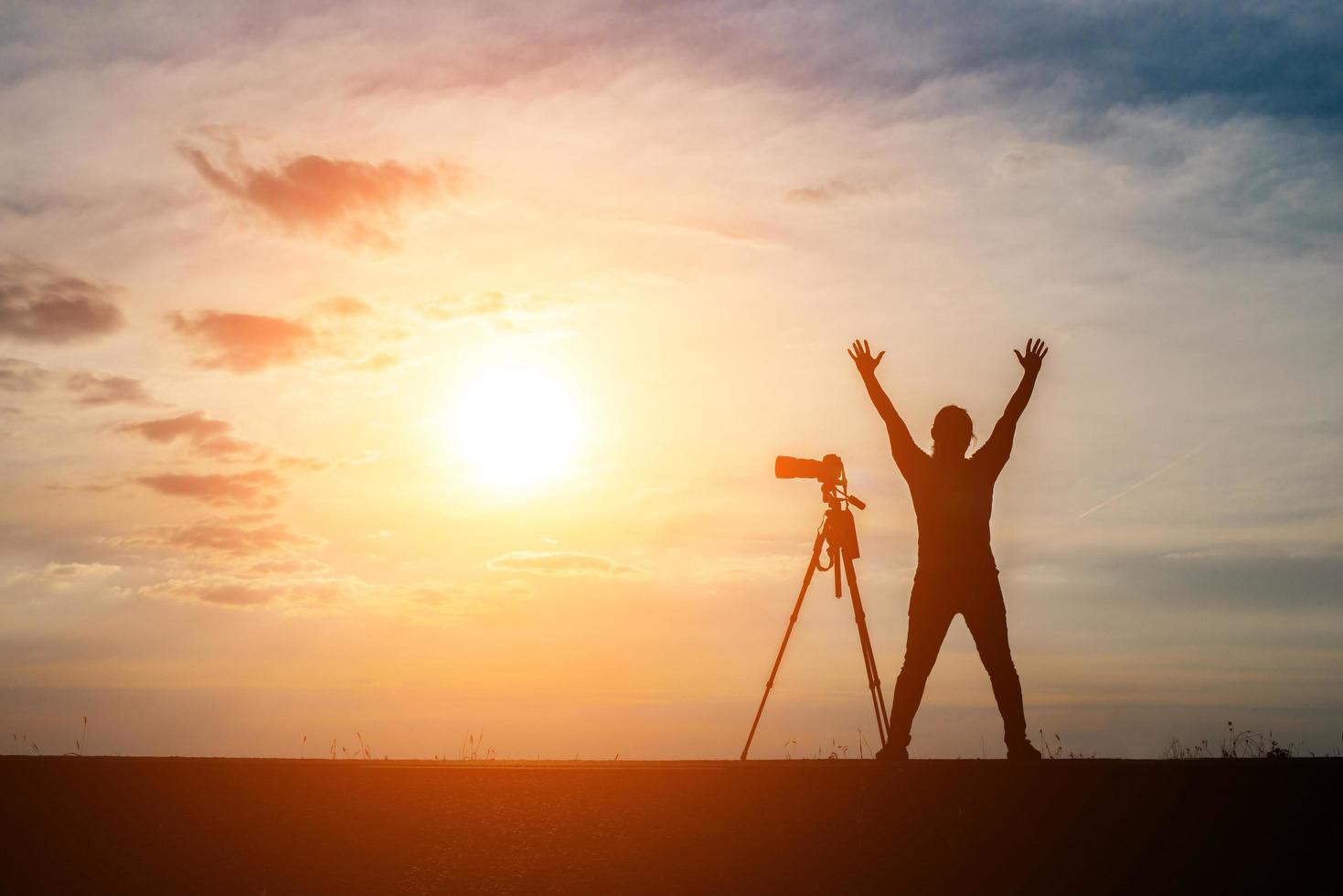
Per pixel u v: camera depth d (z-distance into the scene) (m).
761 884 7.10
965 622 9.62
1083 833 7.75
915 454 9.85
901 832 7.82
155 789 8.92
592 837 7.82
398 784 9.02
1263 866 7.23
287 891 6.94
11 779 9.10
